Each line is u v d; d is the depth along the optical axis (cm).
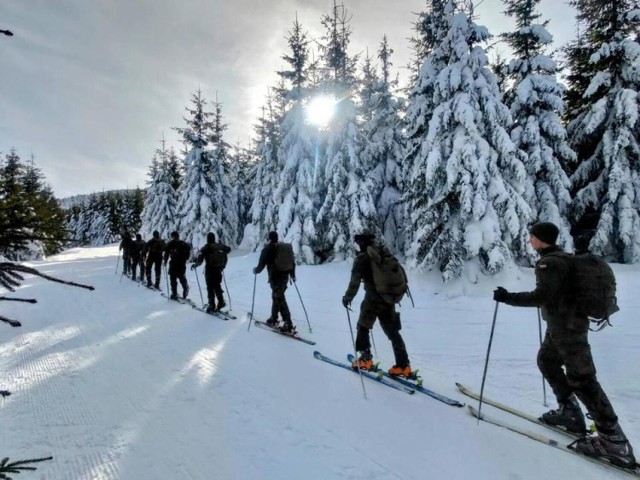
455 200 1213
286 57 1914
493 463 322
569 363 331
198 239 2342
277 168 2255
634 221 1278
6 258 220
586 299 323
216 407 420
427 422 391
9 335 712
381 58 1877
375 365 523
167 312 927
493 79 1226
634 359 566
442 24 1370
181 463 321
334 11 1789
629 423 390
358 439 358
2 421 386
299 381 495
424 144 1289
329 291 1234
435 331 770
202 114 2511
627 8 1359
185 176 2573
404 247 1727
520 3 1381
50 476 301
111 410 412
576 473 308
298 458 329
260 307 1021
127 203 6900
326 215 1755
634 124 1289
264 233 2144
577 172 1466
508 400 448
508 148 1151
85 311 936
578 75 1574
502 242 1115
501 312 888
